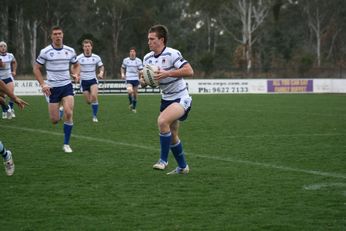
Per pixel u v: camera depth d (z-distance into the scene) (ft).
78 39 614.75
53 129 159.02
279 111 234.58
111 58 573.74
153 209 67.26
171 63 88.53
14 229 59.16
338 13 646.74
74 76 128.16
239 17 607.37
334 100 324.19
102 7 597.93
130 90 136.77
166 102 91.25
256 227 59.57
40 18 562.25
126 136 142.20
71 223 61.31
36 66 119.85
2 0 551.59
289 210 66.59
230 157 107.96
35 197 73.56
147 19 614.75
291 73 504.43
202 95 387.55
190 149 119.24
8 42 556.10
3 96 79.87
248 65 563.48
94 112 186.39
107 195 74.69
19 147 121.80
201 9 594.24
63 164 99.40
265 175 88.99
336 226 59.93
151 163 100.78
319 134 148.05
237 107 261.03
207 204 69.67
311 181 84.17
